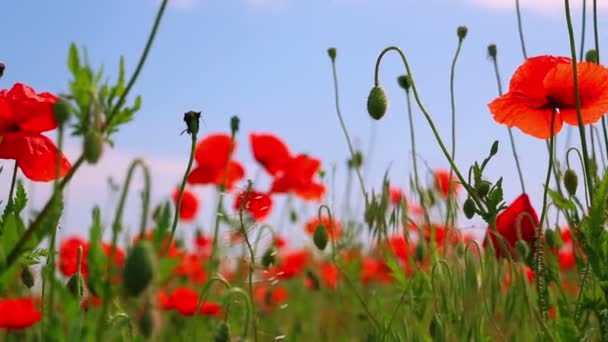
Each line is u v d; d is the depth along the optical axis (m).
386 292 1.21
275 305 1.25
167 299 0.99
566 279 1.13
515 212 0.97
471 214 0.93
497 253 0.98
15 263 0.72
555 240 0.96
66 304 0.70
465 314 0.92
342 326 1.19
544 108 0.95
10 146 0.81
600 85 0.93
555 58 0.96
